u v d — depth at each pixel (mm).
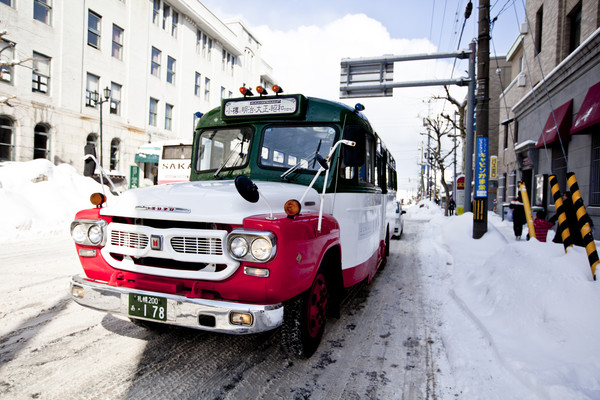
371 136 4977
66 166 14203
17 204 10352
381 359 3299
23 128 18375
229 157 4215
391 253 9445
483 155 9797
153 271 2766
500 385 2705
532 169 15000
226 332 2457
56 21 19891
